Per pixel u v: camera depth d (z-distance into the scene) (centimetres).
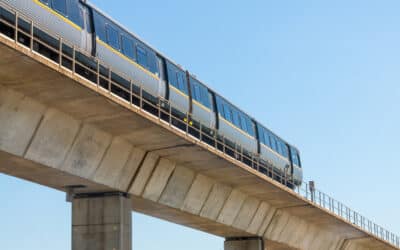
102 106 2419
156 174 3109
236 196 3919
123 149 2838
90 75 2909
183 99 3659
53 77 2159
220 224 3931
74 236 2942
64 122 2492
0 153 2319
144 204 3231
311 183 4500
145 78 3278
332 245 5534
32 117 2362
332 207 4675
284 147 5166
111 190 2922
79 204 2962
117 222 2898
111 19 3067
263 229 4438
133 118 2548
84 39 2825
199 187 3509
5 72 2117
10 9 2156
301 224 4878
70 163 2597
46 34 2561
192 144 2900
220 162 3234
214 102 4081
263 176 3634
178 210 3416
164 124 2659
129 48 3162
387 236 5916
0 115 2247
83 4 2886
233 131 4250
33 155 2423
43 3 2530
